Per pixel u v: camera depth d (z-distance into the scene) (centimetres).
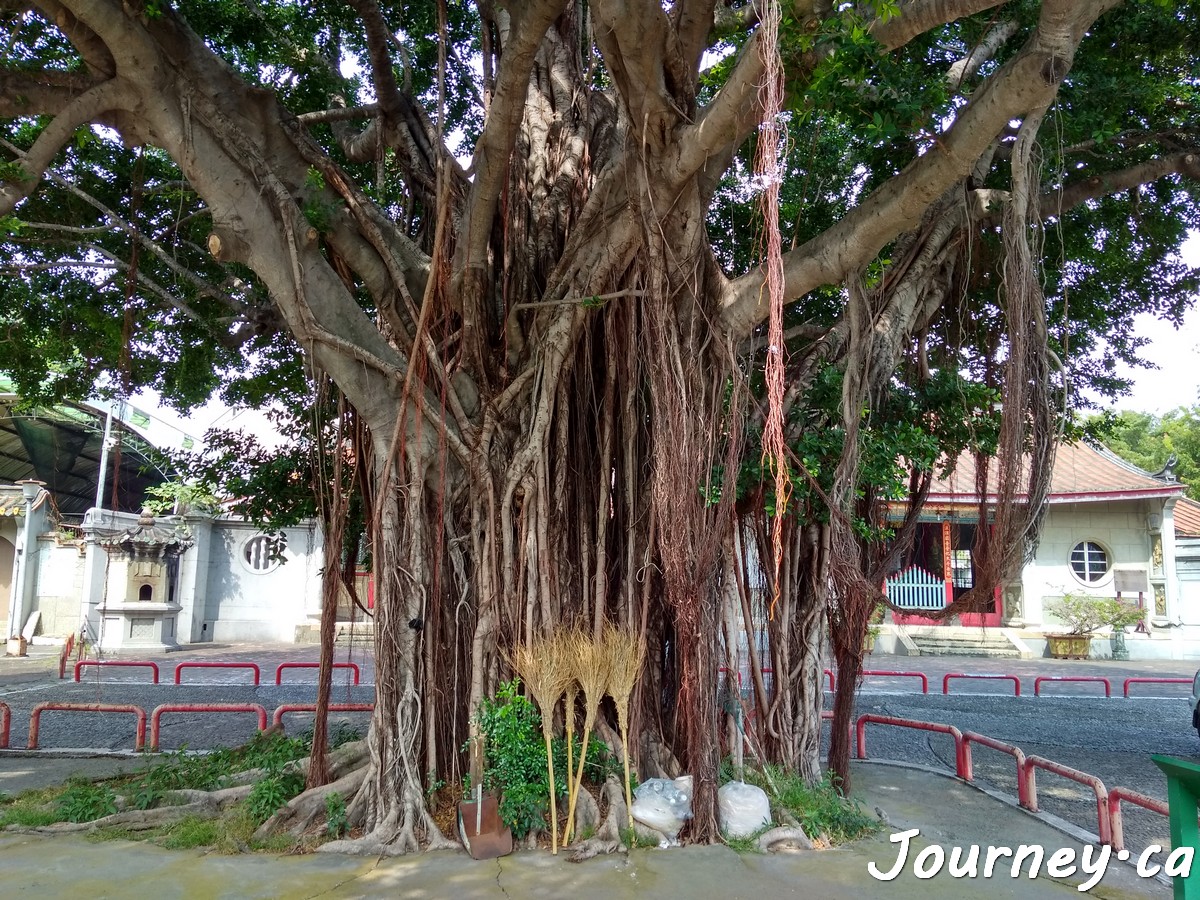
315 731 627
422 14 980
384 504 617
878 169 842
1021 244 521
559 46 862
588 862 514
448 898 458
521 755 563
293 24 907
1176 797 362
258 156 612
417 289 705
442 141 611
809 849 554
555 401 671
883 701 1333
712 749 571
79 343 948
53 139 586
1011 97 468
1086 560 2200
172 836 561
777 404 366
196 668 1627
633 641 583
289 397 968
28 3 609
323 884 479
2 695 1309
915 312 711
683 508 556
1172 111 797
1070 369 981
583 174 787
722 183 906
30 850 541
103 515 2192
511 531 636
